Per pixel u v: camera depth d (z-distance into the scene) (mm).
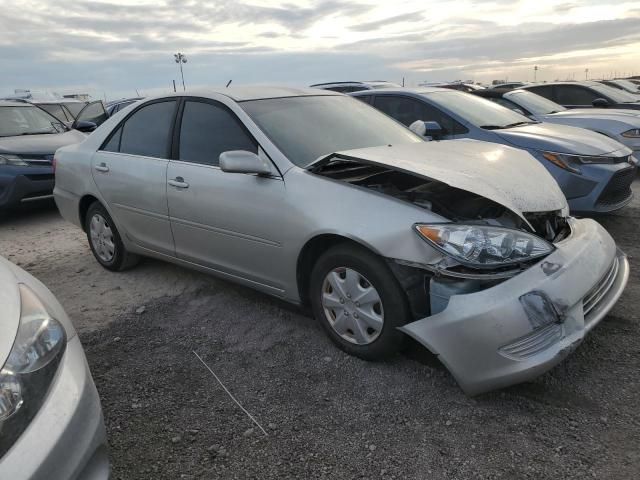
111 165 4270
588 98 10445
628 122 7293
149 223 4047
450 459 2260
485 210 2867
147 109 4188
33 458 1591
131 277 4562
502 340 2379
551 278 2486
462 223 2566
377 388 2768
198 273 4547
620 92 10938
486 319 2395
